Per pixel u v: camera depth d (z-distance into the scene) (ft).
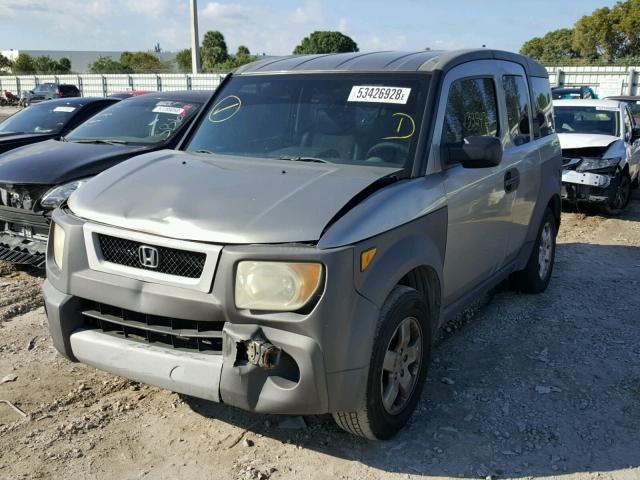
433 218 11.19
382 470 10.10
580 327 16.37
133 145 21.72
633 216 32.27
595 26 168.45
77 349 10.26
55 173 18.81
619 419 11.79
